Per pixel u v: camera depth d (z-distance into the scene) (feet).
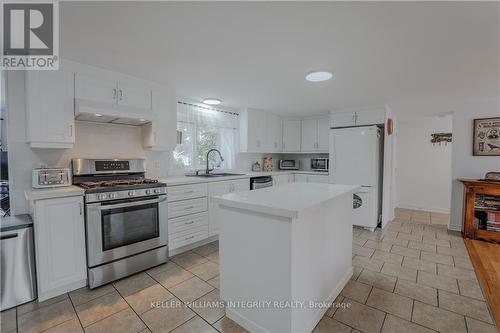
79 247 6.83
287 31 5.53
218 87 9.92
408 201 17.62
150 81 9.07
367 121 13.11
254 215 5.07
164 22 5.17
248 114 14.16
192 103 12.12
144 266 8.05
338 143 13.56
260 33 5.62
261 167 16.60
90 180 8.46
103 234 7.11
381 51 6.47
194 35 5.73
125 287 7.06
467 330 5.28
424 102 12.39
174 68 7.83
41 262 6.25
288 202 5.03
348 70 7.85
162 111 9.48
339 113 13.99
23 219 6.54
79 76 7.41
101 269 7.06
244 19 5.05
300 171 16.11
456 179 12.17
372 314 5.84
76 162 8.07
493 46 6.09
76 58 7.09
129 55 6.85
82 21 5.12
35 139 6.77
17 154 7.18
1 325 5.44
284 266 4.64
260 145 15.10
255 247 5.10
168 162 11.06
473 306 6.10
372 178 12.55
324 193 6.23
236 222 5.44
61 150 7.98
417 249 9.91
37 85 6.77
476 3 4.43
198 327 5.44
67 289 6.72
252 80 8.93
